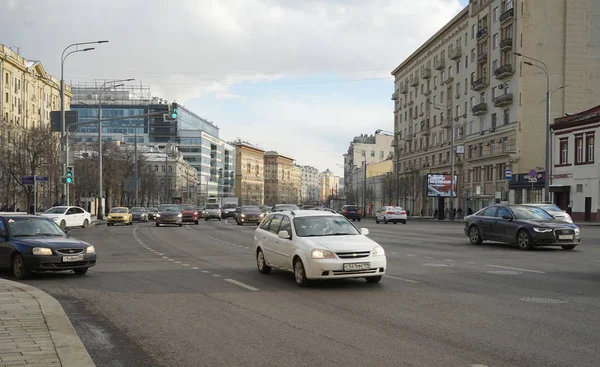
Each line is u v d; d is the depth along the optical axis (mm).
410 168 94125
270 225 13664
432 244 23547
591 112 48844
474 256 18000
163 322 8102
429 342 6797
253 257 18344
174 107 34562
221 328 7676
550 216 21297
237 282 12219
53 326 7473
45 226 14391
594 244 23016
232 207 76438
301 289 11133
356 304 9422
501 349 6445
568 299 9781
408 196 94688
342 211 66438
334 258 11109
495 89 63906
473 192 69562
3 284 11297
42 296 9844
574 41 57031
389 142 158750
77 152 71625
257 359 6145
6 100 75500
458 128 74750
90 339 7137
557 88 52031
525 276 12922
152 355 6383
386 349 6500
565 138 51812
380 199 118500
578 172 49625
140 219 58438
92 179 66625
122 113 143125
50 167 50406
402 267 14844
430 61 86500
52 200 58562
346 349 6512
